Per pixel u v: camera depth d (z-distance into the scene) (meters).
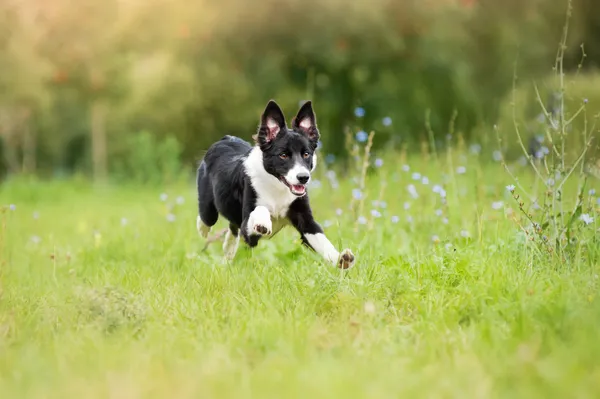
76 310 7.55
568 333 6.34
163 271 10.05
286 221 9.98
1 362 6.23
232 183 10.19
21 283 10.47
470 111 31.62
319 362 5.91
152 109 35.94
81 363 6.18
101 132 40.34
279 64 31.75
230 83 33.41
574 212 9.09
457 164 16.52
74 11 33.84
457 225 12.02
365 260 9.41
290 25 30.84
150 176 32.50
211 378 5.66
